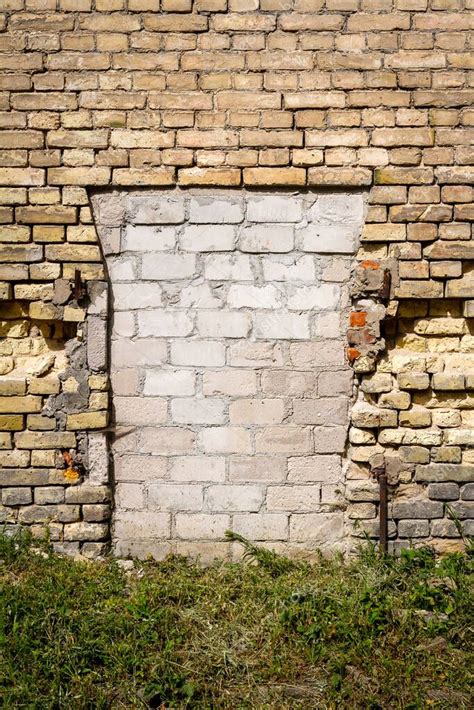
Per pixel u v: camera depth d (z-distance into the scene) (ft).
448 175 11.96
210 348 12.38
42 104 11.93
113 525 12.52
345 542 12.47
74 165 12.00
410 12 11.90
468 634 10.28
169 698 9.30
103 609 10.83
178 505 12.50
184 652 10.05
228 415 12.41
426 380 12.14
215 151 12.04
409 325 12.34
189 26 11.89
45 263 12.07
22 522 12.38
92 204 12.17
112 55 11.91
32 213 11.98
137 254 12.27
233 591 11.46
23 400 12.26
